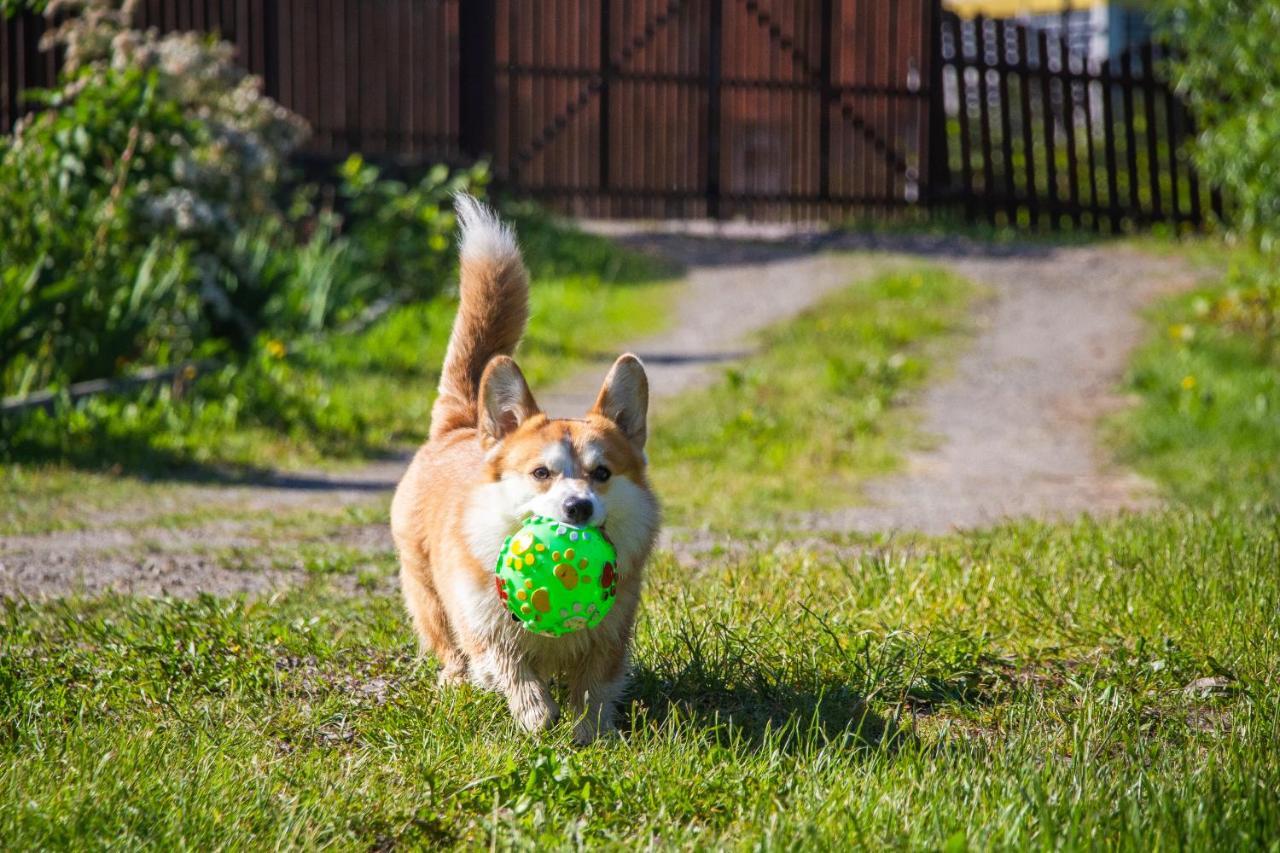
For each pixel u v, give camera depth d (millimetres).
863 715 5078
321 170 20625
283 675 5617
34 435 11055
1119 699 5117
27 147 13367
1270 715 4910
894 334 17203
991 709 5348
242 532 8977
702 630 5891
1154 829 3850
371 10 22094
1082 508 10344
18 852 3814
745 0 25438
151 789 4242
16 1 12500
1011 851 3752
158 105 13922
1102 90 25656
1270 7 17531
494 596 5012
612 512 5066
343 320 16625
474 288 6156
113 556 8203
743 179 26328
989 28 26266
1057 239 24609
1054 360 16344
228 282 14789
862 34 26344
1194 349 15922
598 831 4066
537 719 4957
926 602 6523
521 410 5305
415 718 5059
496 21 23656
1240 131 18469
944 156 26266
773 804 4223
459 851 3988
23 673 5477
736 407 13719
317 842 4043
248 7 20859
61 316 12430
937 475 11727
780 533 9078
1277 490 10617
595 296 19594
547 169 24703
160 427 11695
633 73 24859
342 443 12086
